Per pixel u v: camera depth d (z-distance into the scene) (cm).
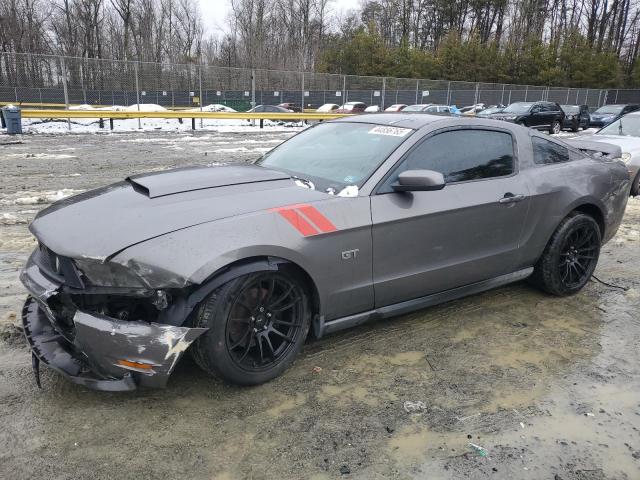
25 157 1196
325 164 379
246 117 2233
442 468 254
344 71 4869
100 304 279
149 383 271
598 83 5125
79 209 313
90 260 267
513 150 427
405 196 352
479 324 412
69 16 4841
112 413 285
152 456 255
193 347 290
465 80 4875
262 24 5688
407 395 313
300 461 256
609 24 6494
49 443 261
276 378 324
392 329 397
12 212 689
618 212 500
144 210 295
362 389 318
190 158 1228
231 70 2452
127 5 4612
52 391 302
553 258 448
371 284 342
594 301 466
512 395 317
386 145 373
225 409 293
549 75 4891
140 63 2239
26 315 322
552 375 341
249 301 298
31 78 2033
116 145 1503
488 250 402
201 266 267
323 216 316
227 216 293
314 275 313
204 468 249
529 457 263
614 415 301
